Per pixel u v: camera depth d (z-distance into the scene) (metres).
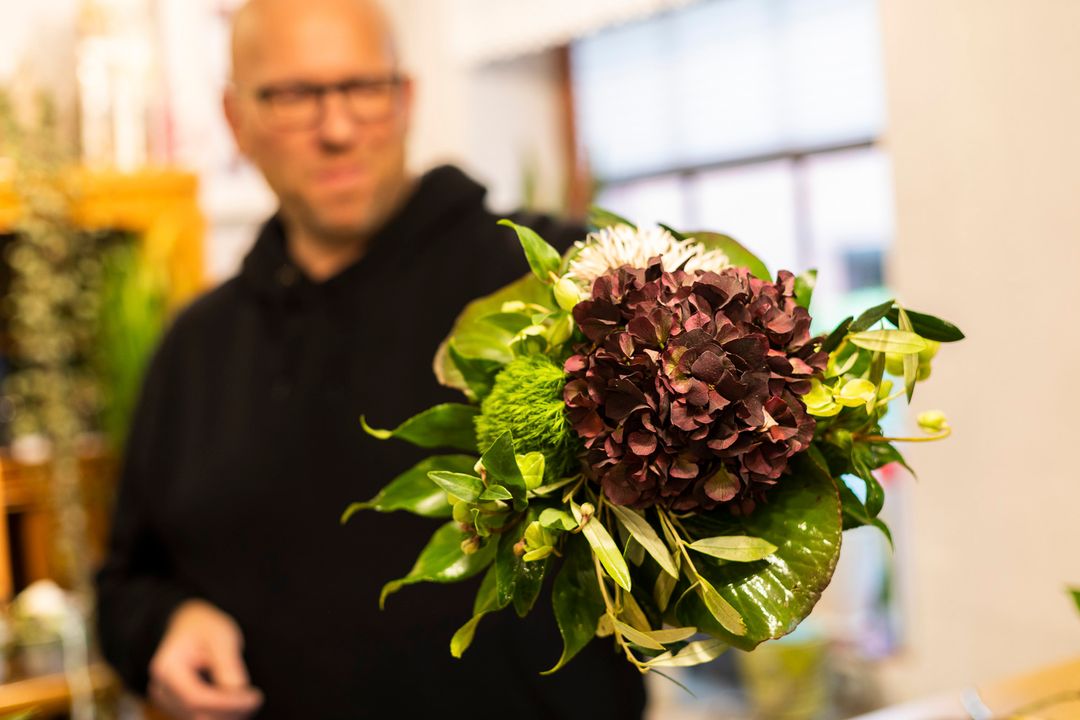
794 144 2.77
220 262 3.19
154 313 2.59
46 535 2.57
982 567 1.86
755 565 0.66
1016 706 0.93
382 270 1.60
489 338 0.76
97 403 2.64
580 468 0.68
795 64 2.73
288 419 1.59
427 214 1.60
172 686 1.49
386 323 1.58
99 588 1.78
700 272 0.68
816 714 2.37
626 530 0.67
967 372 1.84
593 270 0.71
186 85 3.08
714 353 0.62
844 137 2.65
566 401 0.65
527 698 1.39
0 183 2.47
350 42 1.54
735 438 0.62
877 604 2.50
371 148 1.56
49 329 2.51
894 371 0.71
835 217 2.70
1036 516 1.77
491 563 0.74
